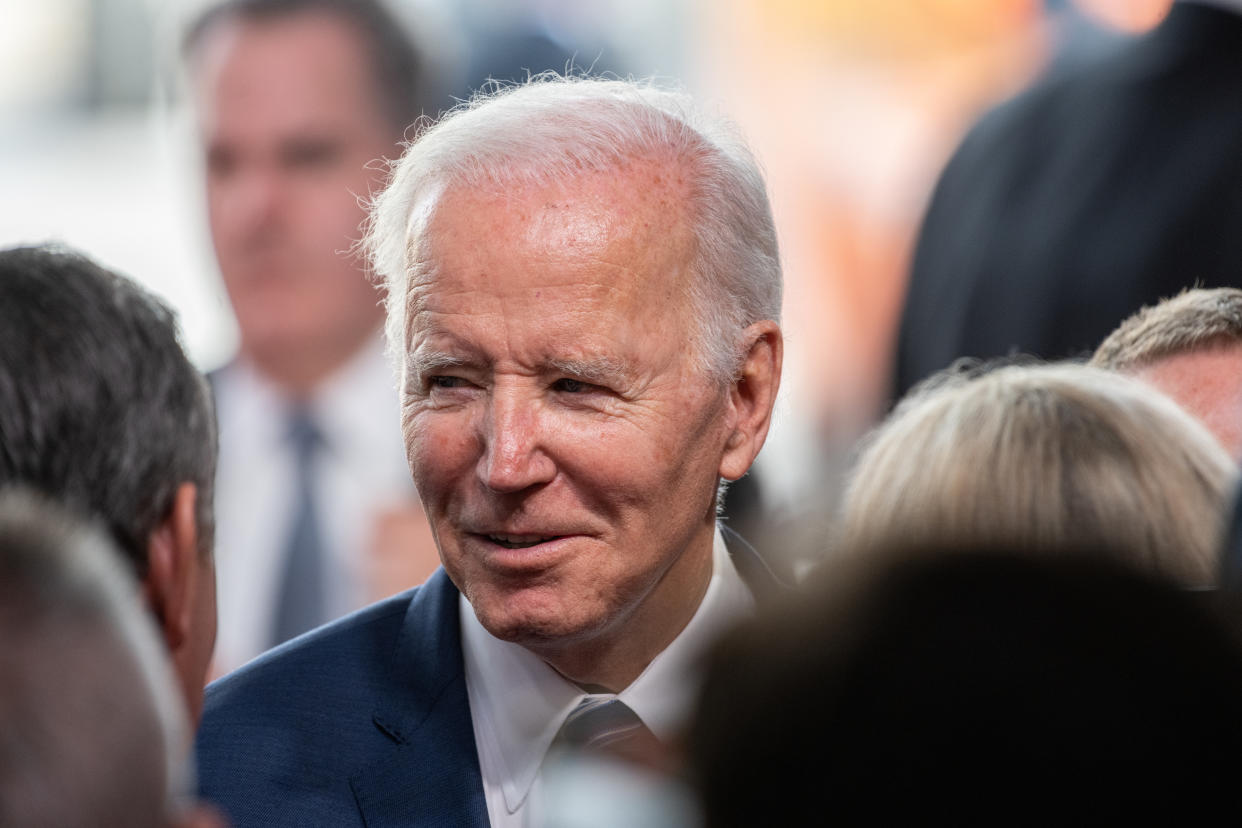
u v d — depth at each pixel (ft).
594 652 21.17
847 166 56.59
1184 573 20.10
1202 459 21.56
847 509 23.13
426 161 20.22
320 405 42.24
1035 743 10.85
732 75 59.77
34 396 16.15
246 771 20.95
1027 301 34.35
